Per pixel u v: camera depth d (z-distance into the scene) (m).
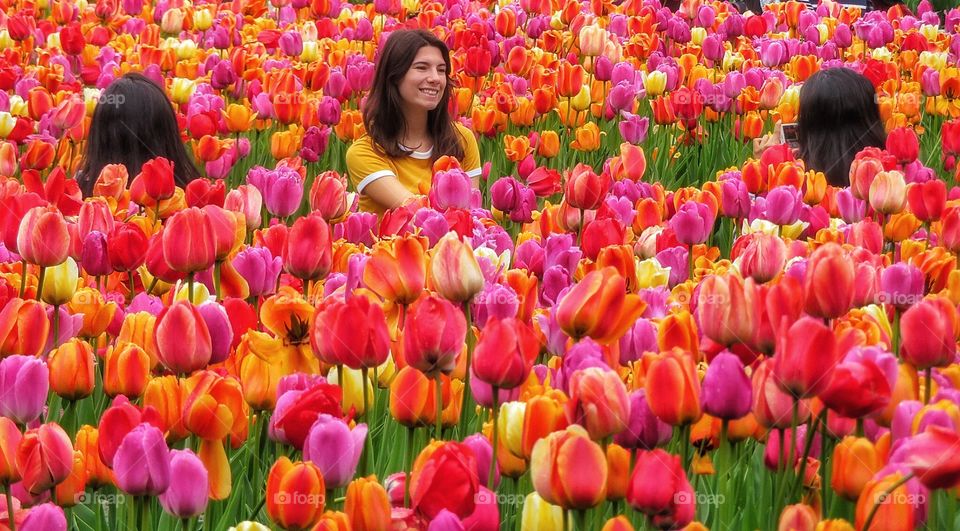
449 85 7.07
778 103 8.02
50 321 3.35
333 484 2.35
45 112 6.92
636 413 2.39
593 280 2.53
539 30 10.01
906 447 2.07
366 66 7.96
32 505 2.52
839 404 2.24
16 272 3.83
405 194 6.77
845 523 2.13
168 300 3.55
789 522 2.20
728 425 2.63
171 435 2.59
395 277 2.79
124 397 2.56
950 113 8.43
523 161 6.60
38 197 3.73
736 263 3.50
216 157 6.34
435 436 2.86
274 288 3.66
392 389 2.52
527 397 2.49
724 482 2.53
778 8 13.41
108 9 10.98
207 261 3.25
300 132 7.46
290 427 2.40
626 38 10.29
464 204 4.92
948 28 13.01
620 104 7.44
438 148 7.07
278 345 2.79
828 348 2.20
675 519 2.18
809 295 2.56
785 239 4.34
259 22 11.18
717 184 5.07
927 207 4.48
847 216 5.00
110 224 3.93
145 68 8.46
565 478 2.09
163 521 2.71
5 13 11.28
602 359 2.54
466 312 2.81
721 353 2.37
